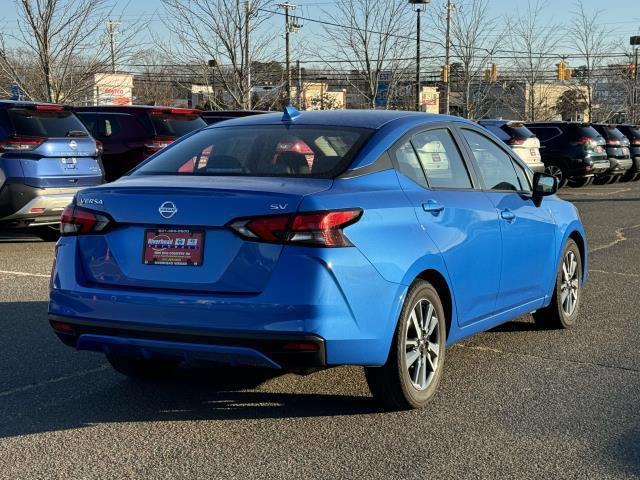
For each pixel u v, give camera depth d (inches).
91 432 176.9
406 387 184.9
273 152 192.1
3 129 416.8
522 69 1720.0
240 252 165.2
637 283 355.6
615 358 237.9
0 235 498.3
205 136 210.5
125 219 174.4
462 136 224.4
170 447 168.6
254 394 203.5
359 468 158.2
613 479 154.3
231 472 156.3
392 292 175.5
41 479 152.9
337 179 178.7
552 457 164.4
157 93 1721.2
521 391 206.5
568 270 272.8
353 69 1164.5
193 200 169.0
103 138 553.6
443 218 197.2
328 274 163.2
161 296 167.6
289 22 1173.1
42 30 729.6
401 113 215.2
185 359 176.1
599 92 1921.8
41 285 333.7
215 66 914.1
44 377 215.8
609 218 620.4
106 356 220.5
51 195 423.8
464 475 155.4
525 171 255.1
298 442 171.3
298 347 162.2
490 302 219.8
